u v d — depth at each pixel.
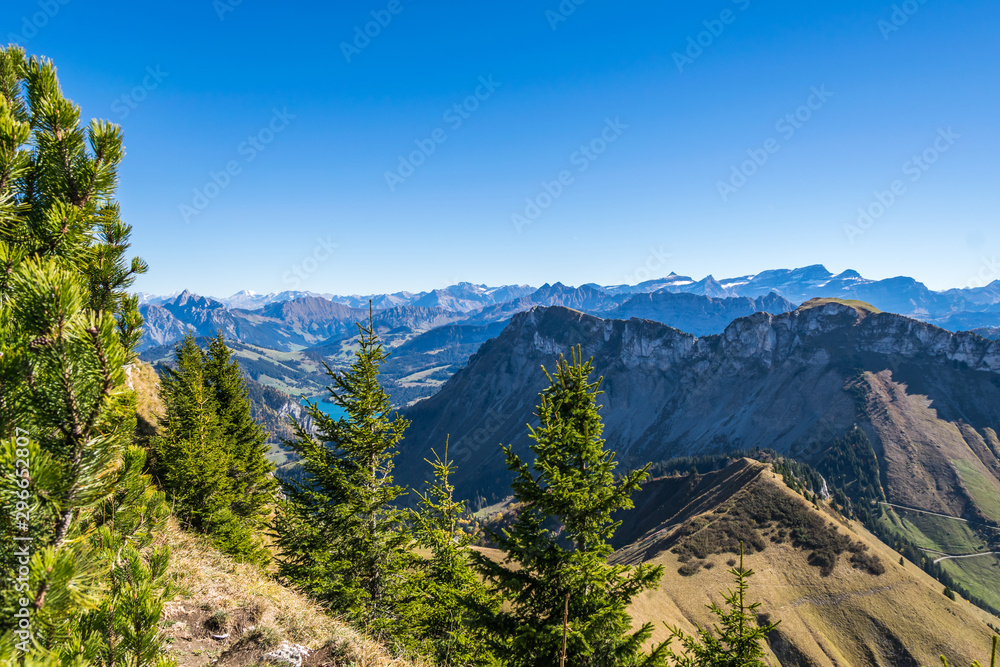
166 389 27.72
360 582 16.27
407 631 13.53
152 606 4.70
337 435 17.02
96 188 5.46
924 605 105.25
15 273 4.01
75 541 4.42
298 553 17.39
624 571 11.70
